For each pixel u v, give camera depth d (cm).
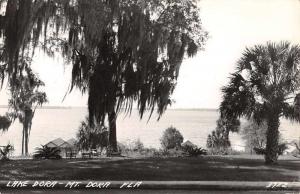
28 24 1703
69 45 2130
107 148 2200
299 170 1600
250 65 1802
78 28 2005
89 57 2155
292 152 2128
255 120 1848
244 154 2186
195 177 1484
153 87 2094
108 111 2147
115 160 1903
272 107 1791
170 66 2095
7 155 2280
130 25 2002
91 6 1878
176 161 1848
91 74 2155
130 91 2094
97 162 1827
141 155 2181
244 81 1806
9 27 1684
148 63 2072
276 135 1789
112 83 2120
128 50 2083
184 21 2125
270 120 1808
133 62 2094
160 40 2059
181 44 2102
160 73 2086
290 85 1775
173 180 1452
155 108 2336
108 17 1942
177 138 2391
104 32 2061
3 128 2753
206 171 1581
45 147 2134
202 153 2186
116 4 1941
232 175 1509
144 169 1611
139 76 2084
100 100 2128
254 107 1791
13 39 1689
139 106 2116
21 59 2125
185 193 1302
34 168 1653
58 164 1772
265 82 1783
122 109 2159
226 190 1352
